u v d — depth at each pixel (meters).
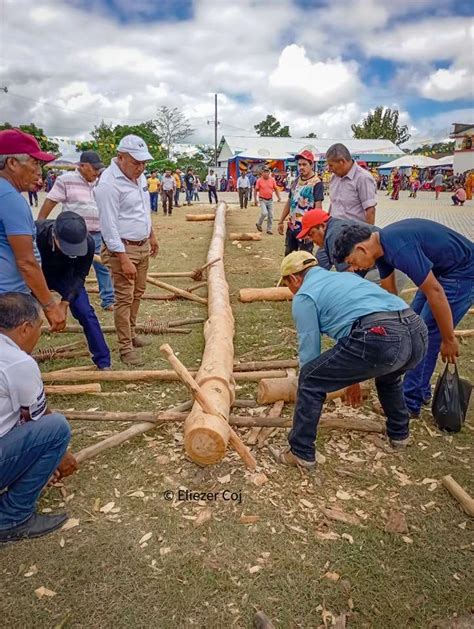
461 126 35.09
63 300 3.85
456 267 3.24
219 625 2.10
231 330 4.63
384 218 16.31
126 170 4.21
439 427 3.50
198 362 4.58
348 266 3.37
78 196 5.71
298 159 6.20
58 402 3.86
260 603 2.19
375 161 42.16
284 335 5.25
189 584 2.28
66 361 4.63
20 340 2.43
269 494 2.86
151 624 2.10
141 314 5.97
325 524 2.64
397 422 3.23
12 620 2.11
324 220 4.10
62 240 3.52
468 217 16.52
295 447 3.03
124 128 46.91
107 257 4.46
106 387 4.11
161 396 3.96
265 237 11.84
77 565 2.38
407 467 3.12
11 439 2.35
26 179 3.02
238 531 2.59
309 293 2.82
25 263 2.98
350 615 2.15
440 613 2.16
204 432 2.78
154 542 2.52
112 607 2.17
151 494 2.86
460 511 2.75
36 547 2.48
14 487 2.49
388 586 2.28
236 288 7.21
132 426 3.37
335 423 3.40
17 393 2.33
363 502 2.81
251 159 38.31
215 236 10.10
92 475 3.02
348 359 2.74
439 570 2.37
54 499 2.82
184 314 5.98
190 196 22.16
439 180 28.47
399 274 3.84
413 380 3.60
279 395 3.73
